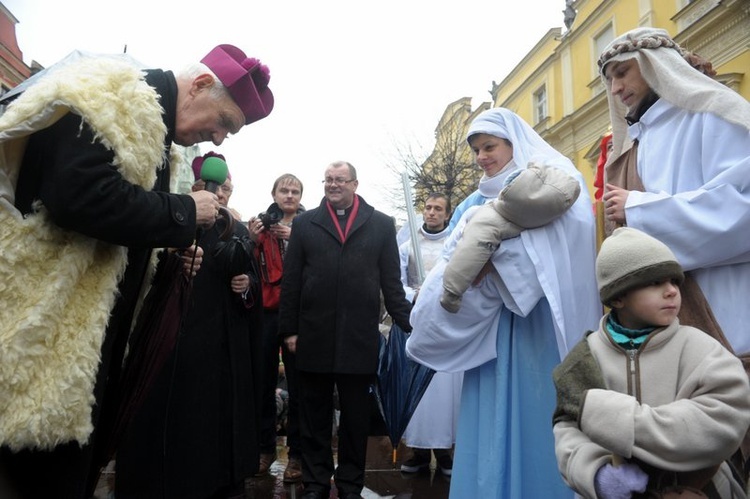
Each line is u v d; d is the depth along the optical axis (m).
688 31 13.27
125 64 1.45
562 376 1.43
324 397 2.93
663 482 1.25
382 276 3.07
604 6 17.55
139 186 1.42
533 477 1.83
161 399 2.36
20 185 1.34
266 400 3.62
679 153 1.78
